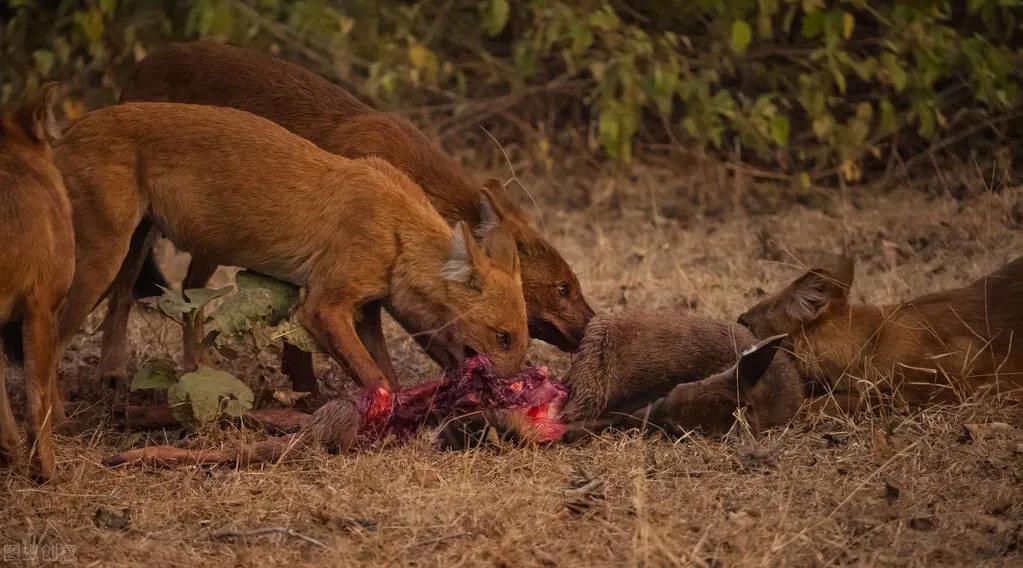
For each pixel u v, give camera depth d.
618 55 17.38
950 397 10.27
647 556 7.69
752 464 9.30
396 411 9.88
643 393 10.13
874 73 17.97
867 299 13.48
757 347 9.55
